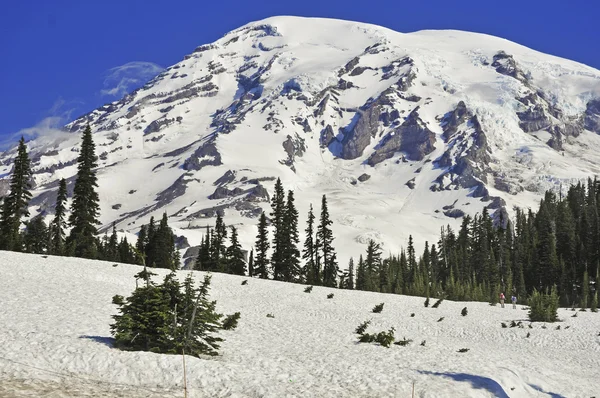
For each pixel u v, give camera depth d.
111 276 50.00
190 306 25.00
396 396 20.39
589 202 145.25
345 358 27.88
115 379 19.97
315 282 95.50
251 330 36.72
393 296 60.47
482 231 136.00
